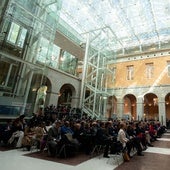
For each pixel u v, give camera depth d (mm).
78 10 17797
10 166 4367
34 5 10773
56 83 15938
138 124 9367
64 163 5074
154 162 5906
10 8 9031
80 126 7406
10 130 7020
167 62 20406
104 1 16328
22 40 10438
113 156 6582
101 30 19891
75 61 20453
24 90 10039
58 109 13773
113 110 22719
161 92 19703
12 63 9625
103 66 20953
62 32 17250
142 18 18188
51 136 6266
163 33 20312
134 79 22188
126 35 21734
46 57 11430
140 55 22625
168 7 16094
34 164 4727
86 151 6758
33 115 9680
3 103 8445
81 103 17969
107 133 7293
